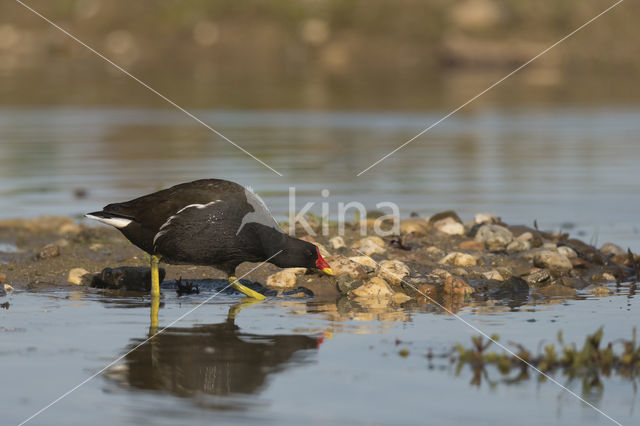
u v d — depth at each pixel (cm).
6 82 3978
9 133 2711
